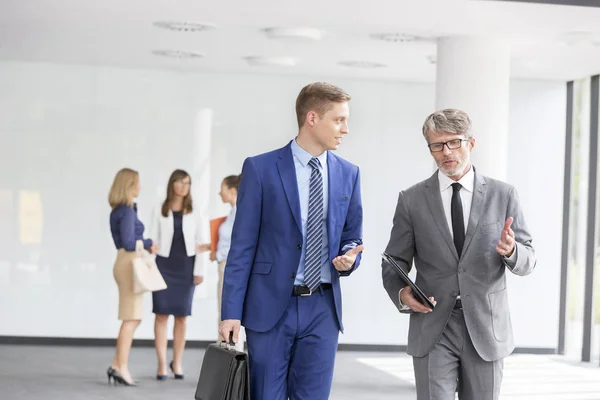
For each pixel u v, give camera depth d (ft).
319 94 15.10
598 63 36.32
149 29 31.68
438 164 15.83
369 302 42.52
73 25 31.40
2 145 41.42
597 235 40.24
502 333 15.89
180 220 32.94
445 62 30.83
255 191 15.16
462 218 15.93
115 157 41.88
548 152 42.42
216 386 14.67
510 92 42.24
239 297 15.06
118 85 41.88
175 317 33.35
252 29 31.07
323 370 15.24
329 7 26.43
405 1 25.36
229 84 42.29
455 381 16.06
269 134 42.47
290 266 15.05
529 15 26.78
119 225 30.76
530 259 15.51
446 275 15.80
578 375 36.65
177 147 42.16
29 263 41.42
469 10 26.32
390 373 35.96
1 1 27.58
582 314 40.93
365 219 42.75
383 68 38.78
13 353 38.40
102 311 41.65
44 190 41.57
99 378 32.91
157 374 33.12
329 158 15.57
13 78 41.45
